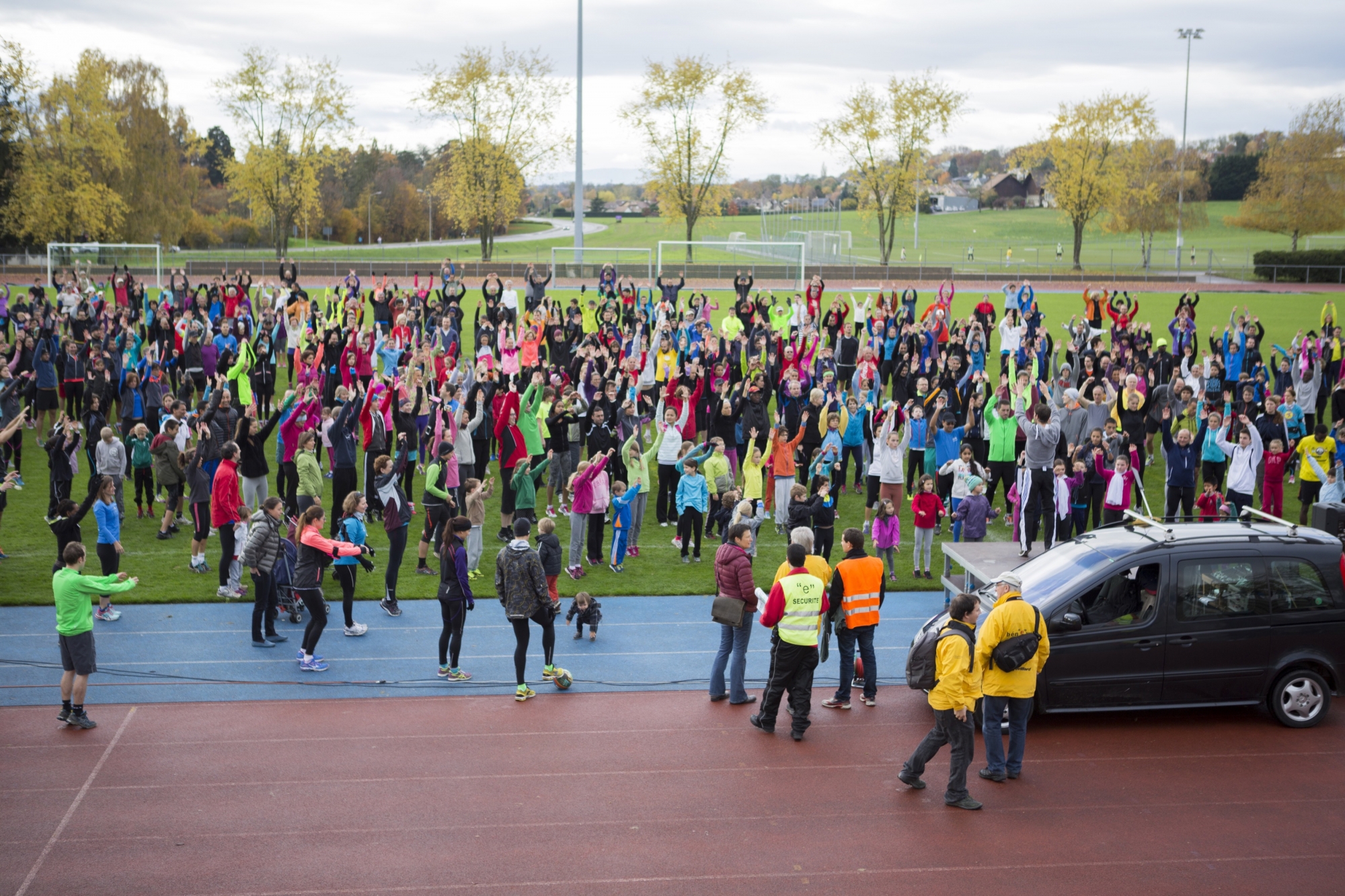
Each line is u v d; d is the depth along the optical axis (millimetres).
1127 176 74250
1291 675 10352
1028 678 9102
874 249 84812
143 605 13445
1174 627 10188
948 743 8992
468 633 12914
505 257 70062
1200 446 17938
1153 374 22875
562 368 21906
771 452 17188
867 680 10891
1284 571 10414
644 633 13047
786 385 20812
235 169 66125
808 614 9828
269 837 8016
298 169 66625
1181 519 12320
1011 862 7758
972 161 199875
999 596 9180
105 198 59406
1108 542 10906
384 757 9477
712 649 12539
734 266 52000
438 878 7465
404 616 13422
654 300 34969
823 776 9195
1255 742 10055
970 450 16500
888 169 70188
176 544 15836
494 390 18594
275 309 29328
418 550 15414
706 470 16938
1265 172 78875
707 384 20172
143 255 52219
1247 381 20938
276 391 26234
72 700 9984
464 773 9164
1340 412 20453
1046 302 47750
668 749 9727
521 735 10016
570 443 17859
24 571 14375
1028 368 20438
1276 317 43188
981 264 70000
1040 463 14820
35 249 59219
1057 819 8453
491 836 8070
